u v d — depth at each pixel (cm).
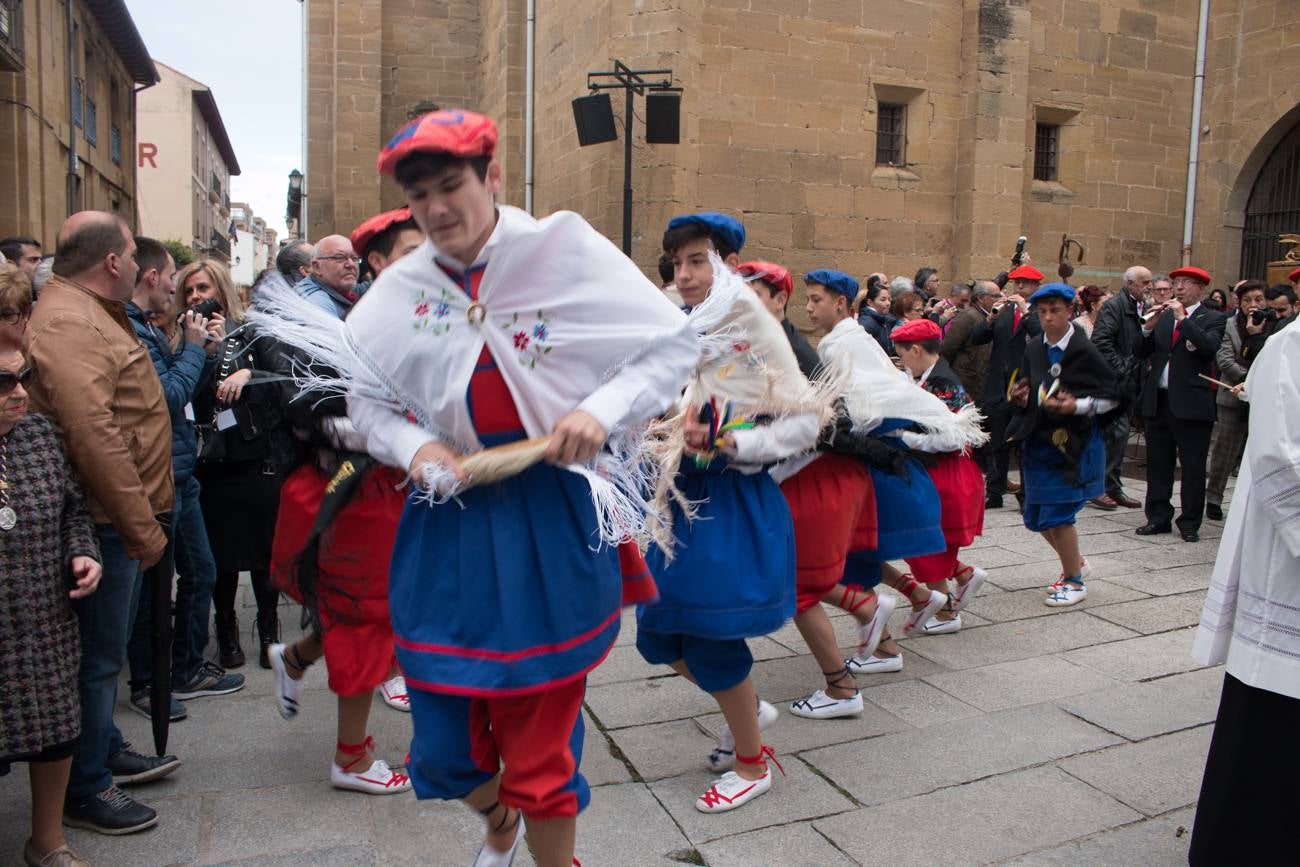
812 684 430
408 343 214
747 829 304
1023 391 543
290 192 1648
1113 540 718
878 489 415
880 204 1238
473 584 206
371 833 300
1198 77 1445
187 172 3997
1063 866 285
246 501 426
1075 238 1391
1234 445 765
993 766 349
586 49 1180
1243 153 1423
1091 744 368
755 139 1163
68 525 265
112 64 2264
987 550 685
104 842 292
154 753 355
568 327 209
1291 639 245
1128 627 514
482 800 232
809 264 1202
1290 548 239
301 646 331
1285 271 1242
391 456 222
